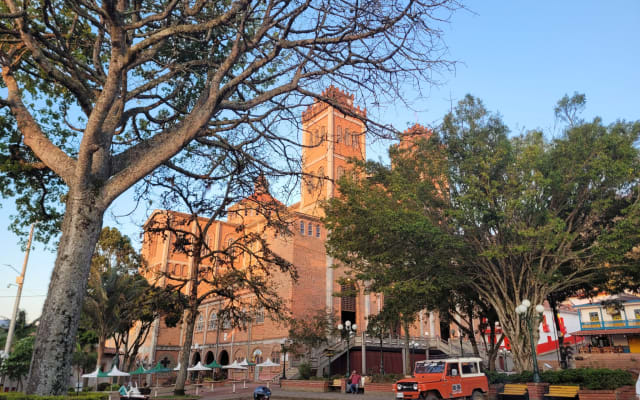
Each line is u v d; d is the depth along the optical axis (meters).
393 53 10.24
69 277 8.03
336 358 41.50
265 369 43.00
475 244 20.98
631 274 21.88
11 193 15.52
